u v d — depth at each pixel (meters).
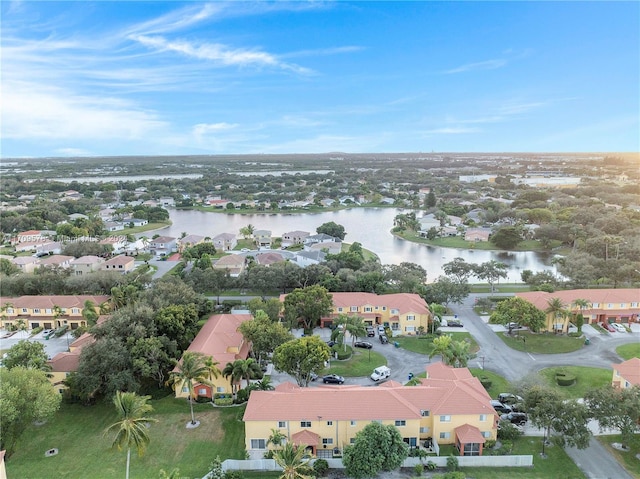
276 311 96.06
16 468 55.50
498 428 60.44
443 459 55.53
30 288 119.19
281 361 68.69
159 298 93.62
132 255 178.12
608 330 97.44
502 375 78.81
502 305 97.19
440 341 73.88
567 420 55.56
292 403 58.84
